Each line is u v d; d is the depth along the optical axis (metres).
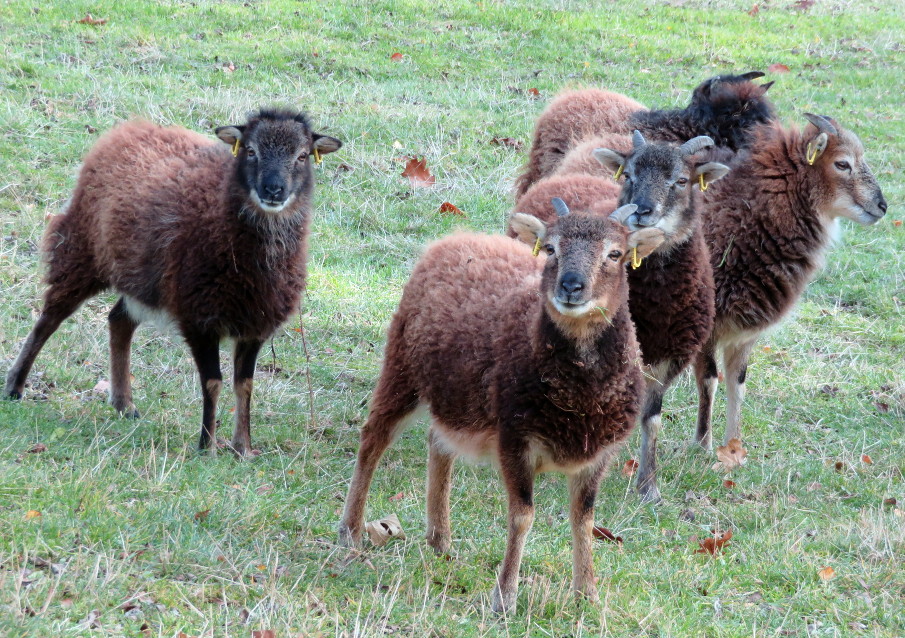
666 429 14.59
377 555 9.90
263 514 9.95
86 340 14.37
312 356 15.11
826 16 34.09
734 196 13.69
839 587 10.38
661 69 27.69
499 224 19.55
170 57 24.08
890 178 23.03
